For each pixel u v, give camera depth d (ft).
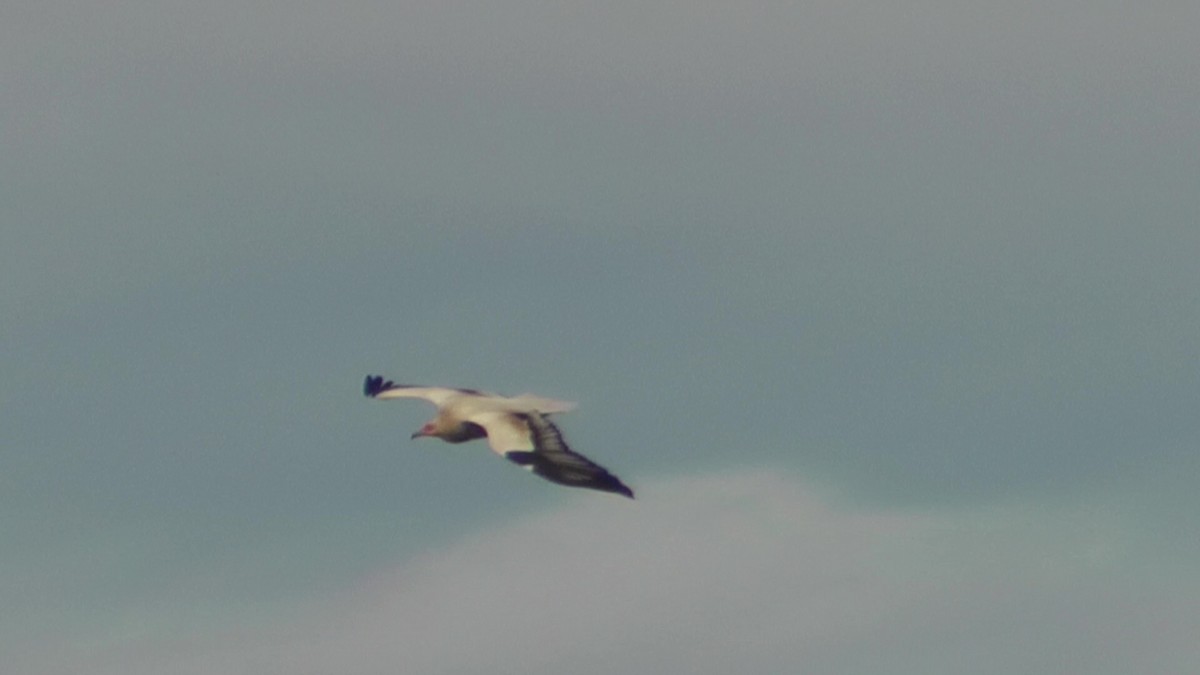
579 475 269.64
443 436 274.98
